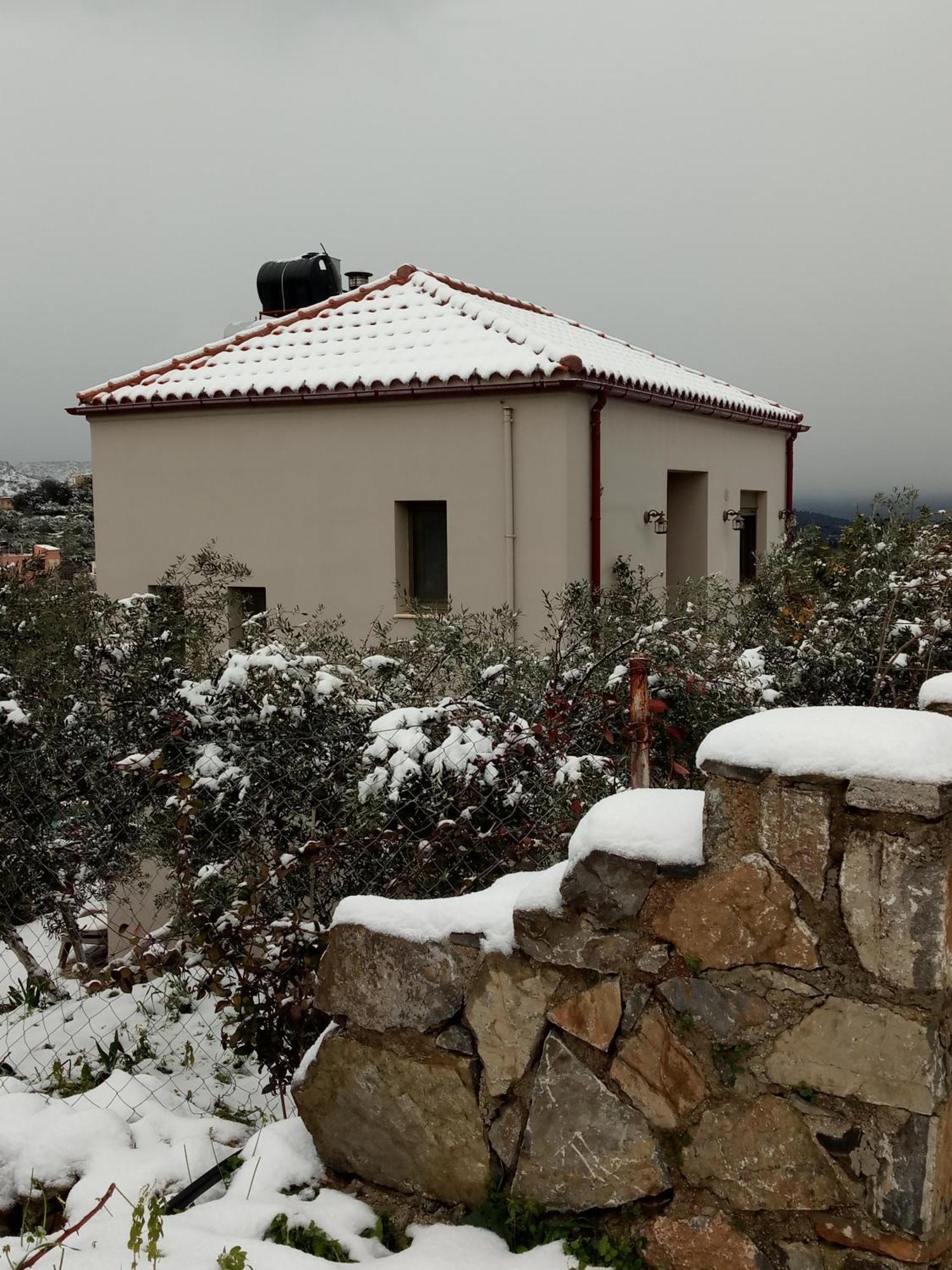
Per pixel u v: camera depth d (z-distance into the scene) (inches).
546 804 154.2
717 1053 102.0
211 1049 194.5
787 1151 99.3
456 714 159.5
